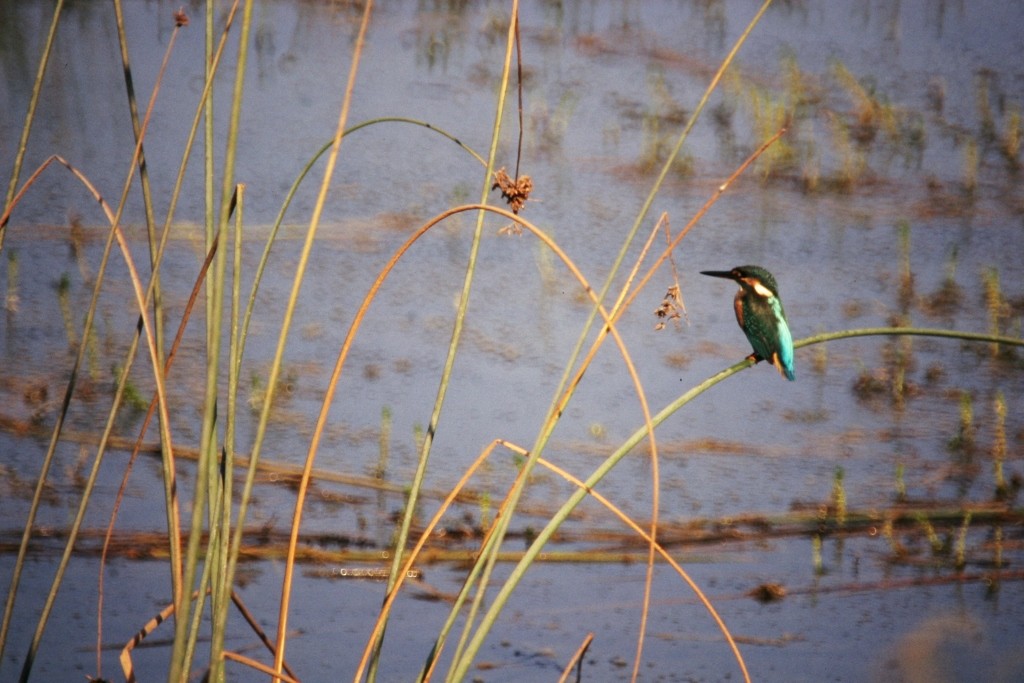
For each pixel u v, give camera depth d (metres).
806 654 8.58
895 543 10.32
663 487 11.06
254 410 12.09
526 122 21.00
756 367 13.60
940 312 14.83
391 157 19.28
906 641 8.75
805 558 10.09
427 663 5.65
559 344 13.88
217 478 5.35
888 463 11.62
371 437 11.69
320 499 10.55
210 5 5.56
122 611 8.77
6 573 9.23
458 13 28.36
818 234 17.02
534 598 9.35
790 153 20.08
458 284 15.30
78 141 19.09
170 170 18.17
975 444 11.98
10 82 21.38
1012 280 15.82
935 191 19.05
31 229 15.95
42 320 13.65
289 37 25.19
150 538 9.78
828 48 26.64
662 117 21.56
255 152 19.06
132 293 14.46
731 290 15.48
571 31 27.11
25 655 8.14
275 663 5.70
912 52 26.69
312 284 15.00
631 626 8.96
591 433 12.00
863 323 14.38
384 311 14.45
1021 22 29.67
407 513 5.94
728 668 8.38
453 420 12.08
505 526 5.59
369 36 25.81
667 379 13.17
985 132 21.78
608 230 16.78
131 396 12.00
